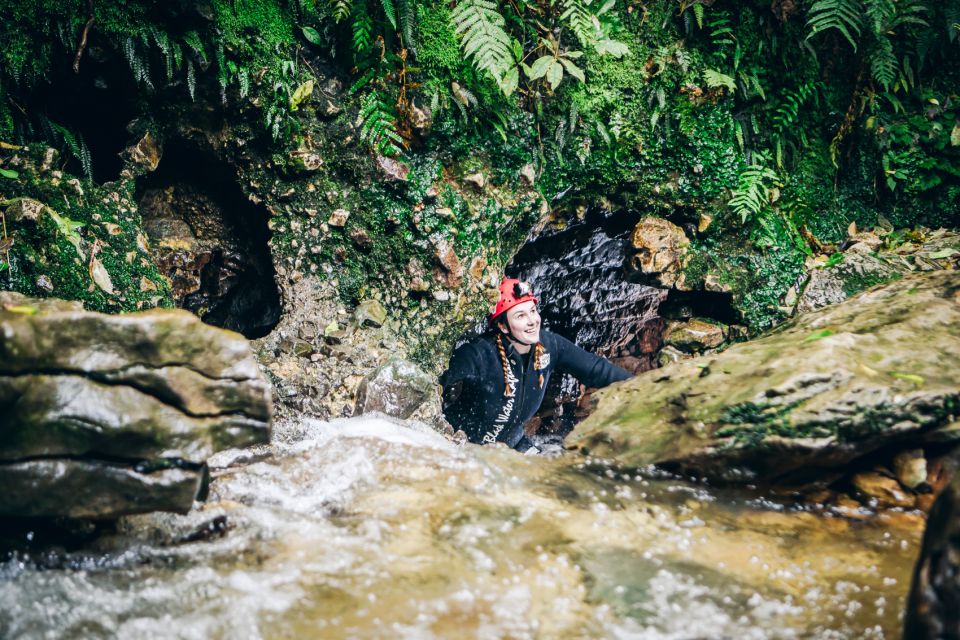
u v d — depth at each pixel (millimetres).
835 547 2697
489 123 4695
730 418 3189
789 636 2150
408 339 4590
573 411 6273
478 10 4367
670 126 5078
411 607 2217
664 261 5066
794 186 5363
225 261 4879
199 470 2436
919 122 5477
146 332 2393
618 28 4957
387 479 3039
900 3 5367
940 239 5262
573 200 5176
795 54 5230
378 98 4461
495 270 4777
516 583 2361
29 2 3824
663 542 2682
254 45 4285
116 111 4336
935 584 1852
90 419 2311
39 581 2307
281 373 4332
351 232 4559
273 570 2398
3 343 2250
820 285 4977
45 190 3947
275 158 4477
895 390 3068
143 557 2500
